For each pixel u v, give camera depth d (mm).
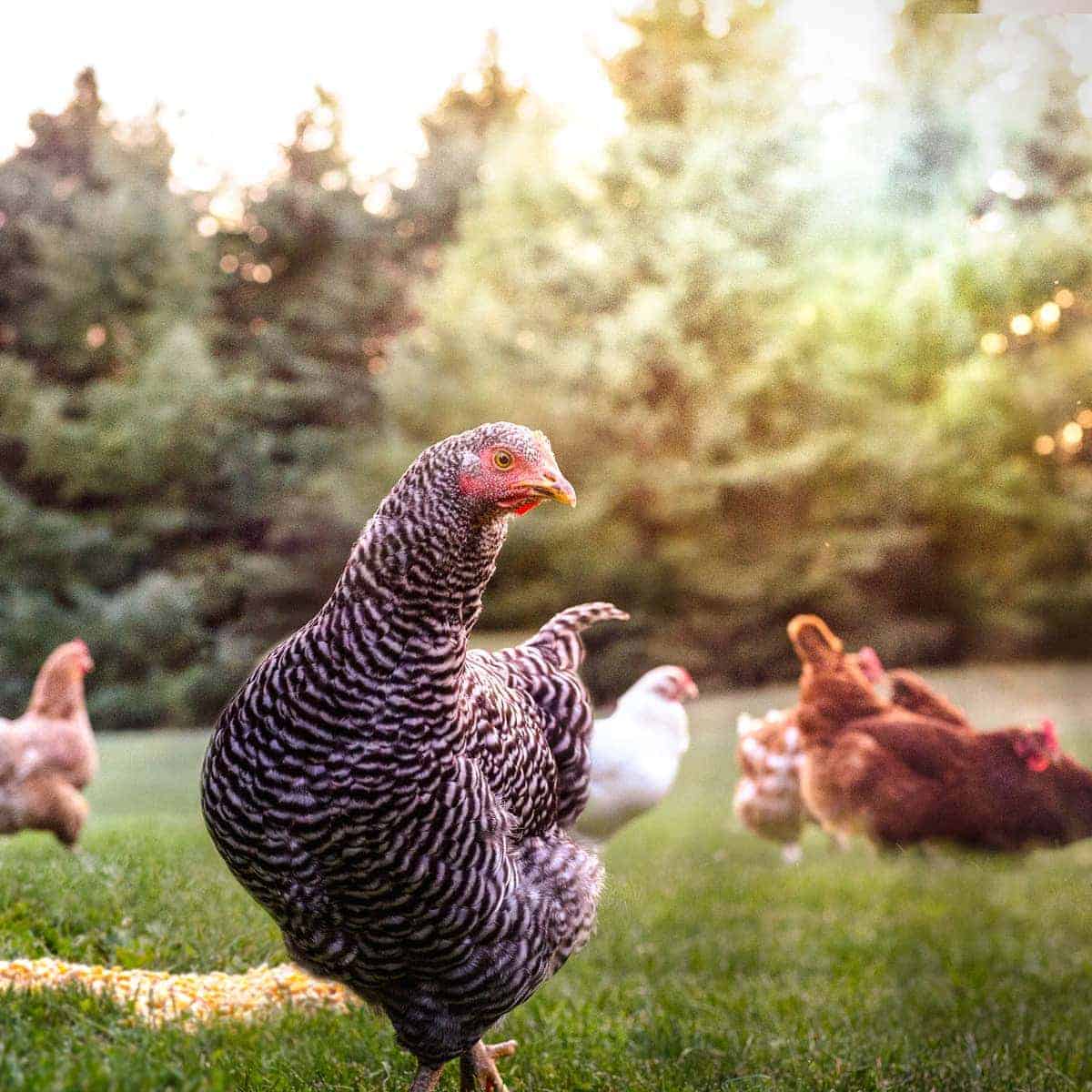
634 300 22344
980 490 20719
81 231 28359
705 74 22984
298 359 28422
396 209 31516
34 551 24109
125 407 25828
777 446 21969
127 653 22203
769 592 21297
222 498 25891
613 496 21844
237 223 31359
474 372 23484
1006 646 21297
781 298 21562
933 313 18906
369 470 23656
